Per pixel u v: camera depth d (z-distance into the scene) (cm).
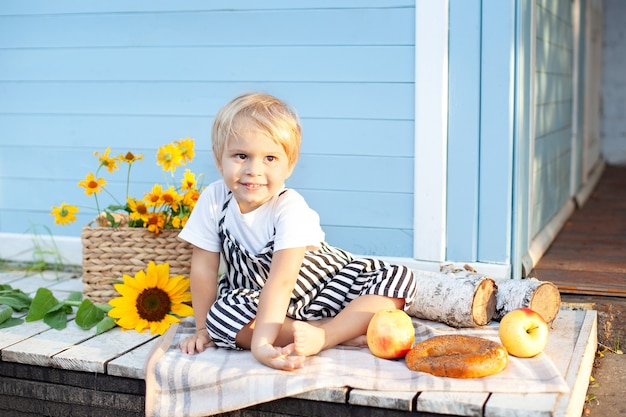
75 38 370
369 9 329
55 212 318
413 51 325
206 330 267
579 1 576
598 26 789
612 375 290
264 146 252
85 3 366
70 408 262
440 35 315
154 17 358
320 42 337
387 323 249
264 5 343
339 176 341
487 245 322
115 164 342
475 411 216
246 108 254
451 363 232
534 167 386
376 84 332
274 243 258
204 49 354
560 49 487
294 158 263
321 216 345
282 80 344
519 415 213
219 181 280
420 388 226
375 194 338
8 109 383
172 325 279
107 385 256
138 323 287
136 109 366
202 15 352
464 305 278
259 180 254
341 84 337
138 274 292
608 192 644
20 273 377
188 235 272
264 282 267
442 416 220
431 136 321
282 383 231
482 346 239
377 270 273
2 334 283
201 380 239
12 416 269
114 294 312
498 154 316
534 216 395
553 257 389
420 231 328
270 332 246
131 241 309
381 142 334
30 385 265
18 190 387
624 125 858
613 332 313
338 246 345
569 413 218
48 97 377
